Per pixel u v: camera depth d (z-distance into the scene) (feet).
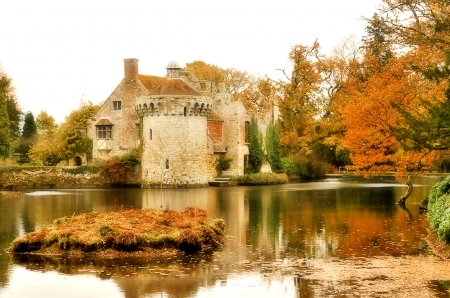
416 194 169.78
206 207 132.57
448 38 101.71
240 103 247.70
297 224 100.63
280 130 294.05
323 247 77.20
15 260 69.00
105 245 73.31
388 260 67.92
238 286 57.11
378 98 123.44
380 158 125.18
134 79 242.17
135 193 182.70
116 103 243.40
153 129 215.72
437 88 112.88
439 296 52.31
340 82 248.32
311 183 241.96
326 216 112.68
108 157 231.09
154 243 74.38
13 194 180.96
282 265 66.03
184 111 214.69
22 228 96.22
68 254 72.18
